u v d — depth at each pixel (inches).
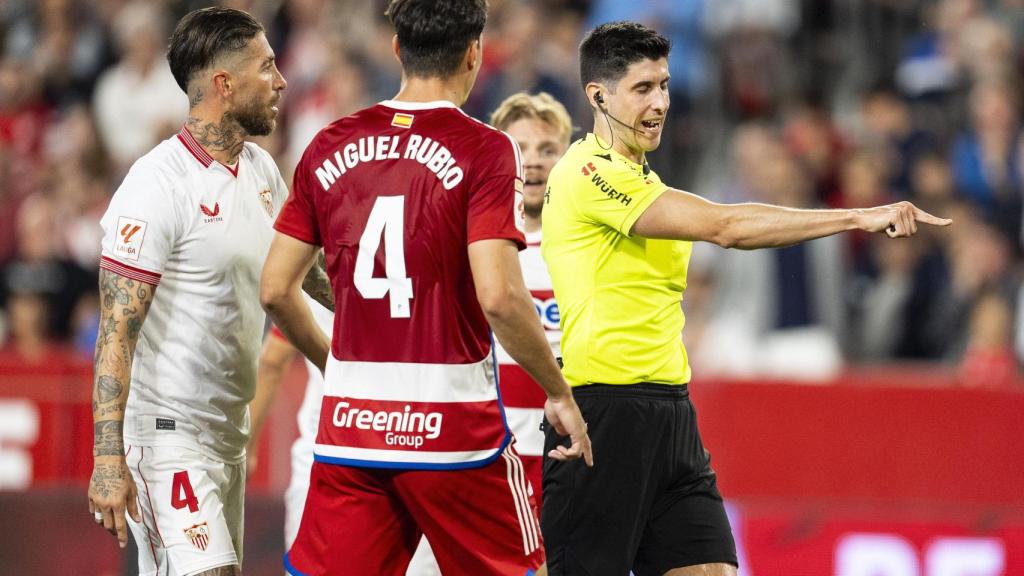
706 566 607.5
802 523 940.6
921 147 1453.0
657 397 602.2
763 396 970.7
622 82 593.6
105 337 581.6
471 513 542.9
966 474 954.1
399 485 539.2
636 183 577.3
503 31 1573.6
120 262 584.1
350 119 546.3
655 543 617.6
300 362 1015.0
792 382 968.9
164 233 590.2
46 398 1052.5
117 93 1641.2
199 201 599.2
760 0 1542.8
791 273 1245.1
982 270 1282.0
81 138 1593.3
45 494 1019.9
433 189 526.9
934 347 1277.1
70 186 1521.9
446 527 542.0
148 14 1670.8
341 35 1647.4
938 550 933.8
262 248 617.6
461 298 534.9
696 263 1279.5
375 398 535.8
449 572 547.8
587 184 588.4
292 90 1614.2
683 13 1530.5
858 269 1320.1
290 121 1596.9
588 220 593.3
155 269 589.9
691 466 613.9
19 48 1769.2
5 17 1795.0
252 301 619.8
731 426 971.3
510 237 518.6
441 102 538.6
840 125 1518.2
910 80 1542.8
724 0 1544.0
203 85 601.9
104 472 570.6
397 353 533.6
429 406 531.8
